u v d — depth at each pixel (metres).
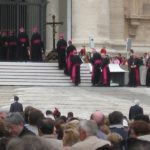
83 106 34.66
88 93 37.94
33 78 43.03
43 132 12.06
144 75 46.16
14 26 51.12
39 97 36.19
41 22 51.66
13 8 51.12
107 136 11.94
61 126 12.97
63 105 34.78
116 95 38.12
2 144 9.31
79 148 10.05
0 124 11.63
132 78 45.25
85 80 44.22
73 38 52.34
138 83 45.47
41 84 42.84
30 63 43.66
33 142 8.07
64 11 54.03
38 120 12.80
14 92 37.25
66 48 43.44
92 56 44.91
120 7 56.69
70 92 37.78
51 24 50.28
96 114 13.80
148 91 40.31
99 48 51.81
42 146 8.06
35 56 45.59
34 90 37.72
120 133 13.91
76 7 52.31
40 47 45.66
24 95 36.59
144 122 11.16
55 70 43.56
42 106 34.53
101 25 52.38
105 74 43.53
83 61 47.47
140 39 58.28
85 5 52.19
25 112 14.63
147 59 47.28
